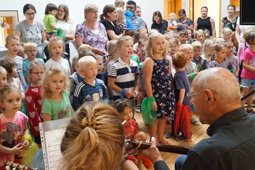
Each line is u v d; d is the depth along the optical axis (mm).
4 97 1996
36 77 2430
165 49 2789
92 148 732
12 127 2066
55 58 3154
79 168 749
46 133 1222
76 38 3688
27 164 2096
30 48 3301
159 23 6422
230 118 1178
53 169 1173
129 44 2826
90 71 2428
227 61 4051
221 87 1200
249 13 5215
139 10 5992
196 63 3822
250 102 3910
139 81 3100
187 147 1335
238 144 1086
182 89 2934
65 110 2244
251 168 1069
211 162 1072
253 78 3826
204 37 5430
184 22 6965
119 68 2848
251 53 3795
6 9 4316
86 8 3605
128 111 2311
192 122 3537
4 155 2004
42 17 4781
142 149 1331
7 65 2637
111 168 776
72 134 802
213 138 1133
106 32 4004
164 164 1242
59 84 2127
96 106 852
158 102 2764
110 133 773
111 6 4043
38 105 2443
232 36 5656
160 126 2949
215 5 8945
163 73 2754
